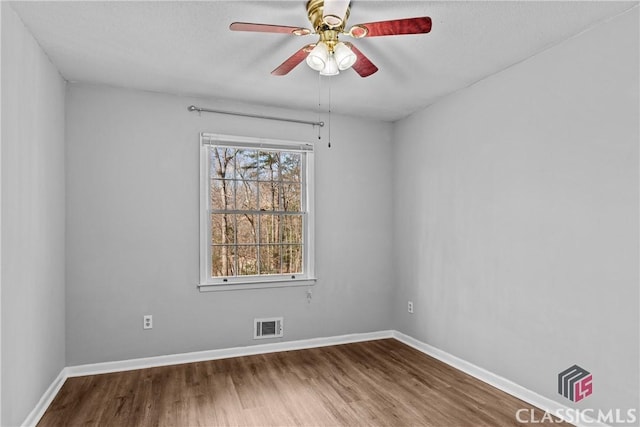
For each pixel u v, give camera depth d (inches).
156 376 127.5
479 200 127.9
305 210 162.2
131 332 134.2
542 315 105.7
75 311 127.7
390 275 175.9
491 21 91.4
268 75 124.5
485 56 110.3
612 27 89.9
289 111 159.0
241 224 151.6
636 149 85.1
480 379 125.8
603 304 91.2
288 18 91.0
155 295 137.3
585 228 95.3
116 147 133.7
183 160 142.1
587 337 94.5
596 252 92.8
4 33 80.6
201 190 143.7
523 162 112.1
